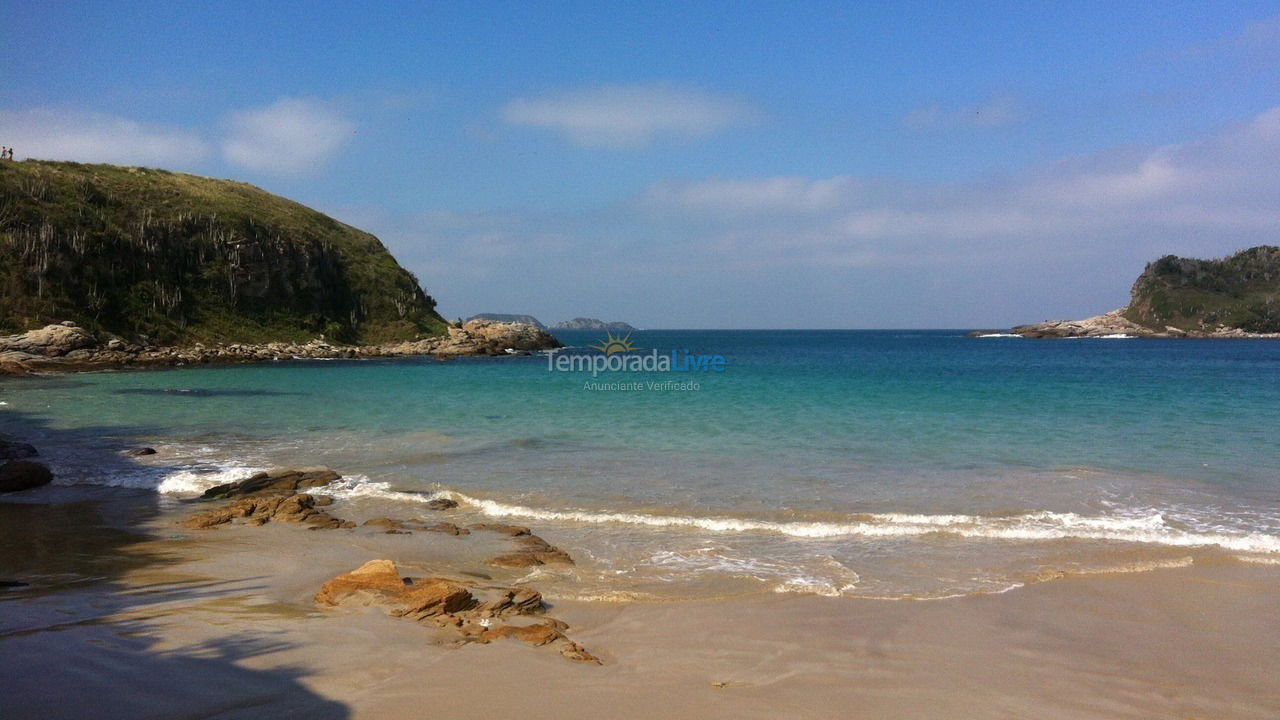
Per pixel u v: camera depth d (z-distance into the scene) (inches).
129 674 248.1
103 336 2522.1
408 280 4069.9
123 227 2950.3
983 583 381.7
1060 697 259.1
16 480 591.2
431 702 235.3
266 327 3149.6
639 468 682.8
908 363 2896.2
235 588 358.6
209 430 928.9
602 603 347.9
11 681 238.2
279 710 225.6
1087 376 1996.8
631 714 233.1
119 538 457.4
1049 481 621.9
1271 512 522.9
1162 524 492.7
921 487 601.9
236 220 3373.5
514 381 1829.5
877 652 295.4
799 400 1296.8
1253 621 334.3
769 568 402.9
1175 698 260.8
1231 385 1631.4
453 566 403.9
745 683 262.5
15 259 2491.4
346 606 330.0
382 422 1006.4
